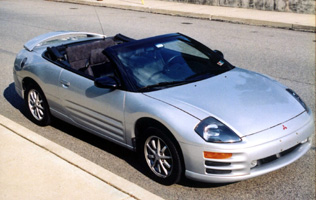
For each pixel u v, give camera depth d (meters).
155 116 4.38
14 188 4.35
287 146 4.23
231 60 9.71
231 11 17.17
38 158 4.94
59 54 5.94
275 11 16.86
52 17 17.38
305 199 4.22
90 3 21.52
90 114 5.30
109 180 4.41
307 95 7.19
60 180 4.46
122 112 4.80
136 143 4.78
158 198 4.06
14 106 7.26
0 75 9.13
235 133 4.10
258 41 11.95
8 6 21.34
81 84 5.34
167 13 17.91
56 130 6.19
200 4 19.41
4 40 12.77
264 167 4.19
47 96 5.95
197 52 5.59
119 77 4.93
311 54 10.22
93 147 5.61
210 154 4.07
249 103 4.53
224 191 4.41
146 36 13.00
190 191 4.43
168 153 4.46
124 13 18.42
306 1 15.92
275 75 8.42
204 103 4.46
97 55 5.79
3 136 5.55
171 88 4.80
